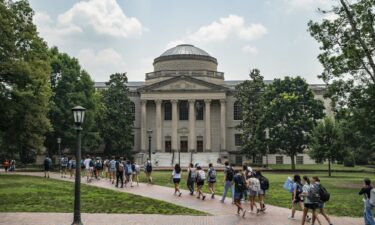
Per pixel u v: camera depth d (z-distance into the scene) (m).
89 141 69.19
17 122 43.22
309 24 37.66
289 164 88.94
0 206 24.22
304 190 18.91
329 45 37.03
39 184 36.78
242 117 91.12
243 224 19.42
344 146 56.31
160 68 102.00
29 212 22.33
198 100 92.25
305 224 19.72
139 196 29.09
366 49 34.59
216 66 104.88
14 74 40.41
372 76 35.44
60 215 21.48
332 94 39.41
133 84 108.25
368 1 34.16
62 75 65.19
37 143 48.31
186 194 31.02
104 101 85.56
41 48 44.94
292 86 70.94
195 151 91.25
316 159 58.06
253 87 82.94
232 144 94.50
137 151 94.81
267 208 24.64
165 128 93.62
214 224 19.38
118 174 35.84
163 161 84.25
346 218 21.38
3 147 68.62
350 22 35.12
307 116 67.56
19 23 42.72
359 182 44.25
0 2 39.78
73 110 18.44
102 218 20.73
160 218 20.80
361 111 39.25
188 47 105.12
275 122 68.56
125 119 84.94
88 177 40.88
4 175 49.28
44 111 46.28
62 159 49.56
